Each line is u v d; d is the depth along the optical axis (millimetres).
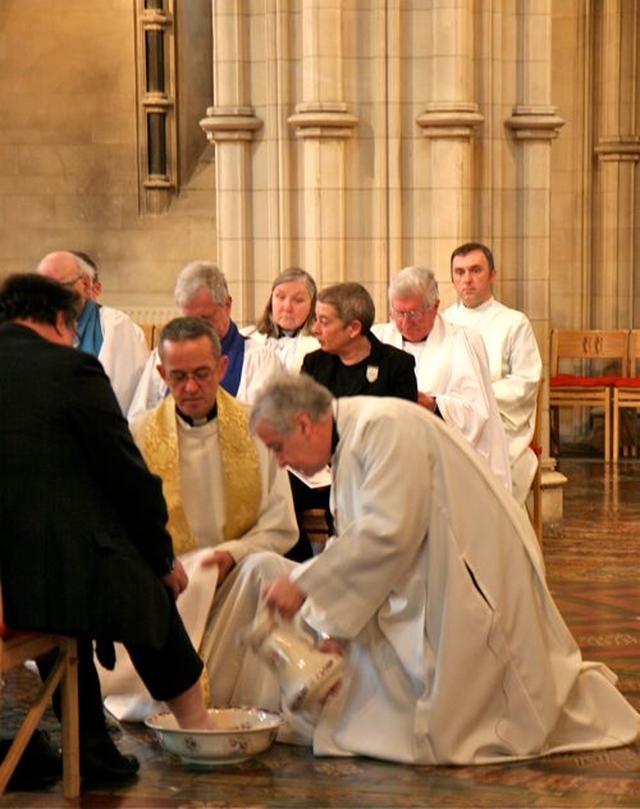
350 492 6676
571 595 10461
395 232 12805
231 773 6602
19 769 6562
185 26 19344
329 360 8734
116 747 6668
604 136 18953
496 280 13125
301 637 6625
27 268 19688
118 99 19375
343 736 6816
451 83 12617
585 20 18734
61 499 6000
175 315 19031
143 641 6082
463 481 6723
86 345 9375
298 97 12898
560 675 6852
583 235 19000
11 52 19484
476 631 6641
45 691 6129
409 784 6414
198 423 7645
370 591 6582
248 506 7641
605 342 17703
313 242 12773
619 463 17375
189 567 7371
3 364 6074
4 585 5961
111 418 6035
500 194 13086
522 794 6273
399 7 12648
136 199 19469
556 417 17969
